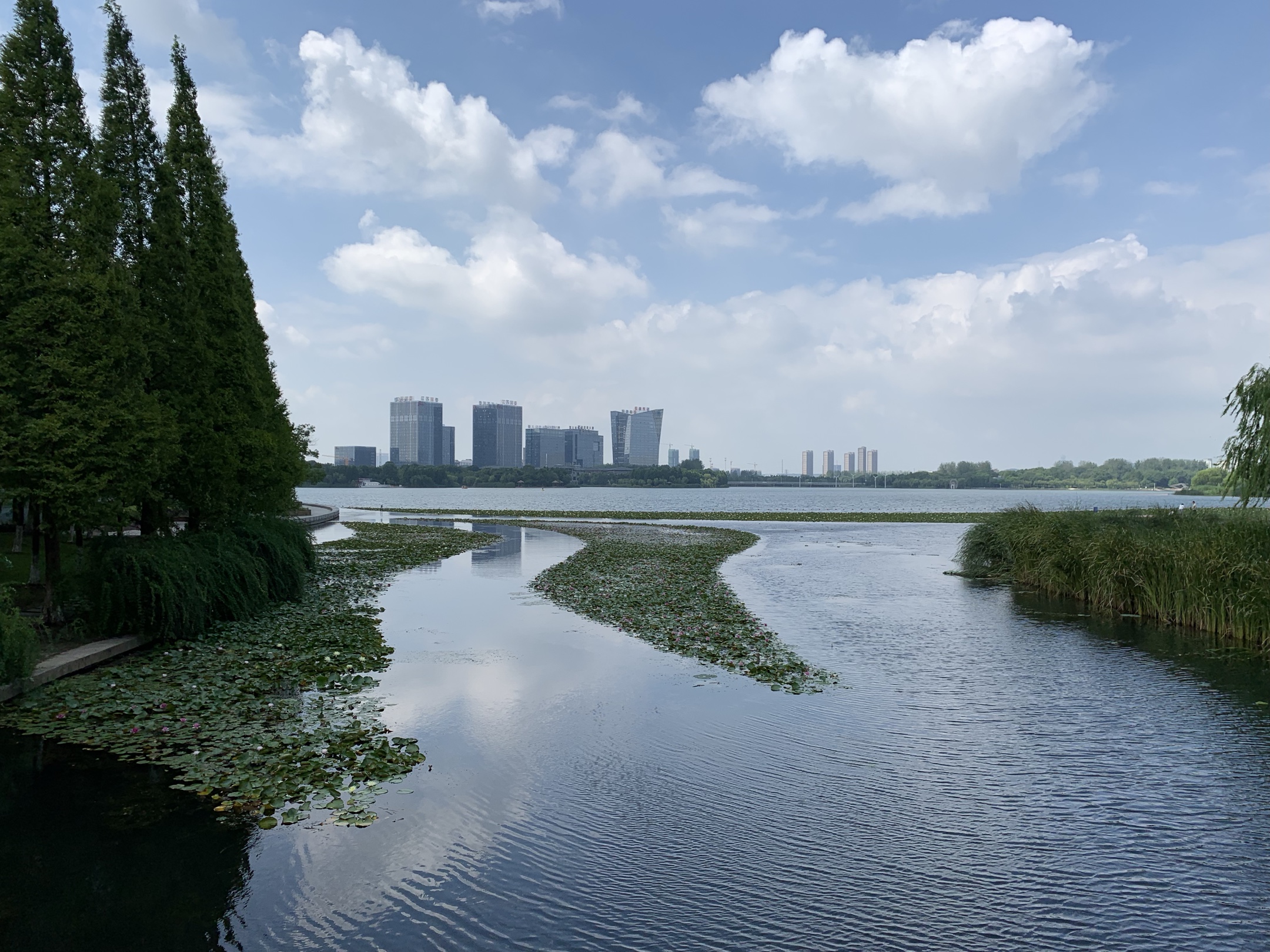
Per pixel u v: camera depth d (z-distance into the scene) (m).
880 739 8.68
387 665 11.82
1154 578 16.73
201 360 15.89
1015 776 7.64
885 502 128.00
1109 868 5.84
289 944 4.73
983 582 23.02
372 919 5.02
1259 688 10.97
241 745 8.05
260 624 14.35
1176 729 9.12
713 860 5.88
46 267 11.91
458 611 16.78
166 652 12.01
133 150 15.73
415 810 6.68
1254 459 15.27
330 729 8.58
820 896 5.38
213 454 15.46
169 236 15.74
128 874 5.55
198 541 14.59
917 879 5.63
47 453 11.59
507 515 65.50
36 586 14.41
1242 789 7.34
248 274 22.92
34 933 4.82
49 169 12.76
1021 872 5.76
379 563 26.17
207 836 6.12
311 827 6.30
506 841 6.14
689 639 13.69
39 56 12.86
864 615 17.11
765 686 10.84
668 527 50.56
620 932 4.91
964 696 10.47
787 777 7.55
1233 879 5.70
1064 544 20.53
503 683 10.80
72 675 10.54
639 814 6.66
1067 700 10.29
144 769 7.46
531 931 4.91
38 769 7.41
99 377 12.10
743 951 4.71
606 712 9.52
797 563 28.58
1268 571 13.91
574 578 22.06
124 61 15.67
